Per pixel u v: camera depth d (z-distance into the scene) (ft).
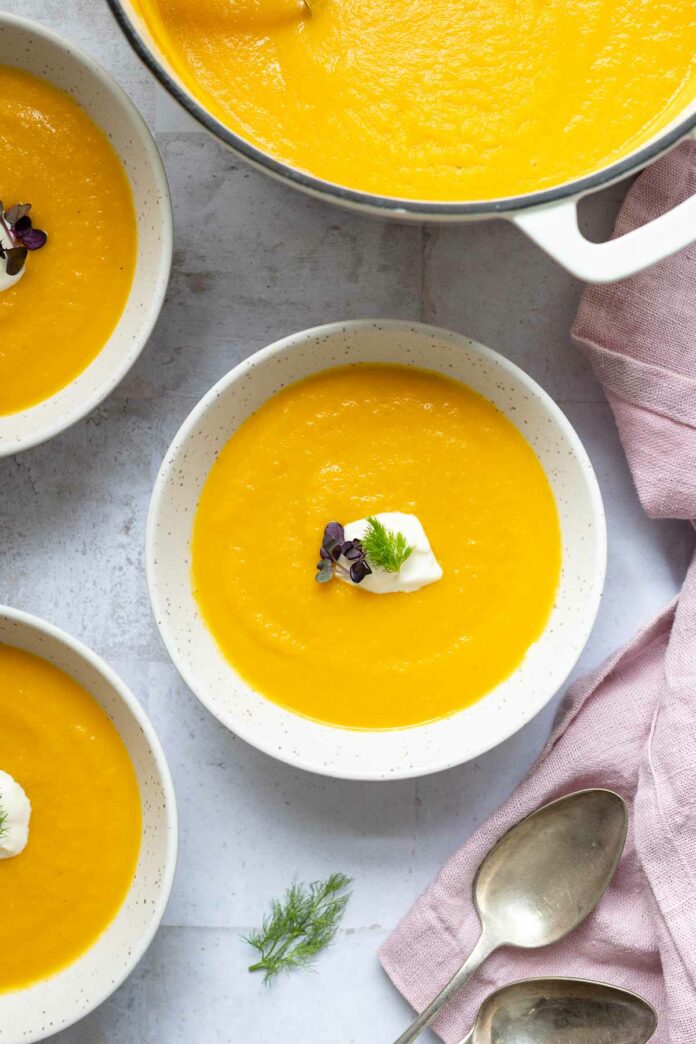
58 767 2.38
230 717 2.29
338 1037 2.43
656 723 2.33
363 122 2.27
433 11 2.27
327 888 2.42
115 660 2.45
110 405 2.45
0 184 2.37
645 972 2.38
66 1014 2.31
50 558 2.45
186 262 2.44
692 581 2.34
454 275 2.45
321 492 2.36
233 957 2.43
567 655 2.29
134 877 2.38
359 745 2.36
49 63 2.33
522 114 2.26
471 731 2.35
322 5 2.27
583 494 2.30
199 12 2.29
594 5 2.26
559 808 2.38
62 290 2.38
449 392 2.37
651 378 2.34
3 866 2.37
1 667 2.38
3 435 2.39
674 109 2.25
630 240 2.06
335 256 2.44
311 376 2.37
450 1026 2.39
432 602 2.35
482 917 2.36
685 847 2.30
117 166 2.37
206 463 2.35
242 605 2.36
